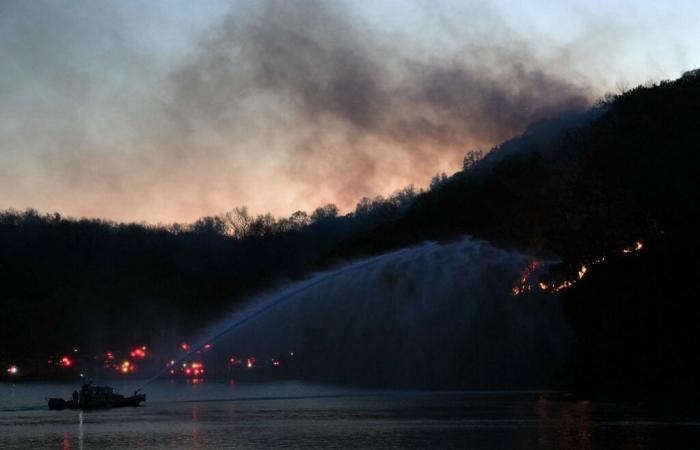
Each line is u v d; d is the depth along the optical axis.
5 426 67.12
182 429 61.38
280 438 53.97
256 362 172.25
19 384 173.50
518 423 58.72
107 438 56.41
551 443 47.62
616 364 89.06
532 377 112.19
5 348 181.88
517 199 119.50
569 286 102.19
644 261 86.88
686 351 81.06
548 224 109.94
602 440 48.12
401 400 88.56
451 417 65.25
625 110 96.81
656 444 46.00
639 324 86.38
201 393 118.56
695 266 81.62
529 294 115.38
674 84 94.00
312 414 72.25
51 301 188.75
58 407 88.31
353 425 61.25
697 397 75.00
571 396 84.44
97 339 188.88
